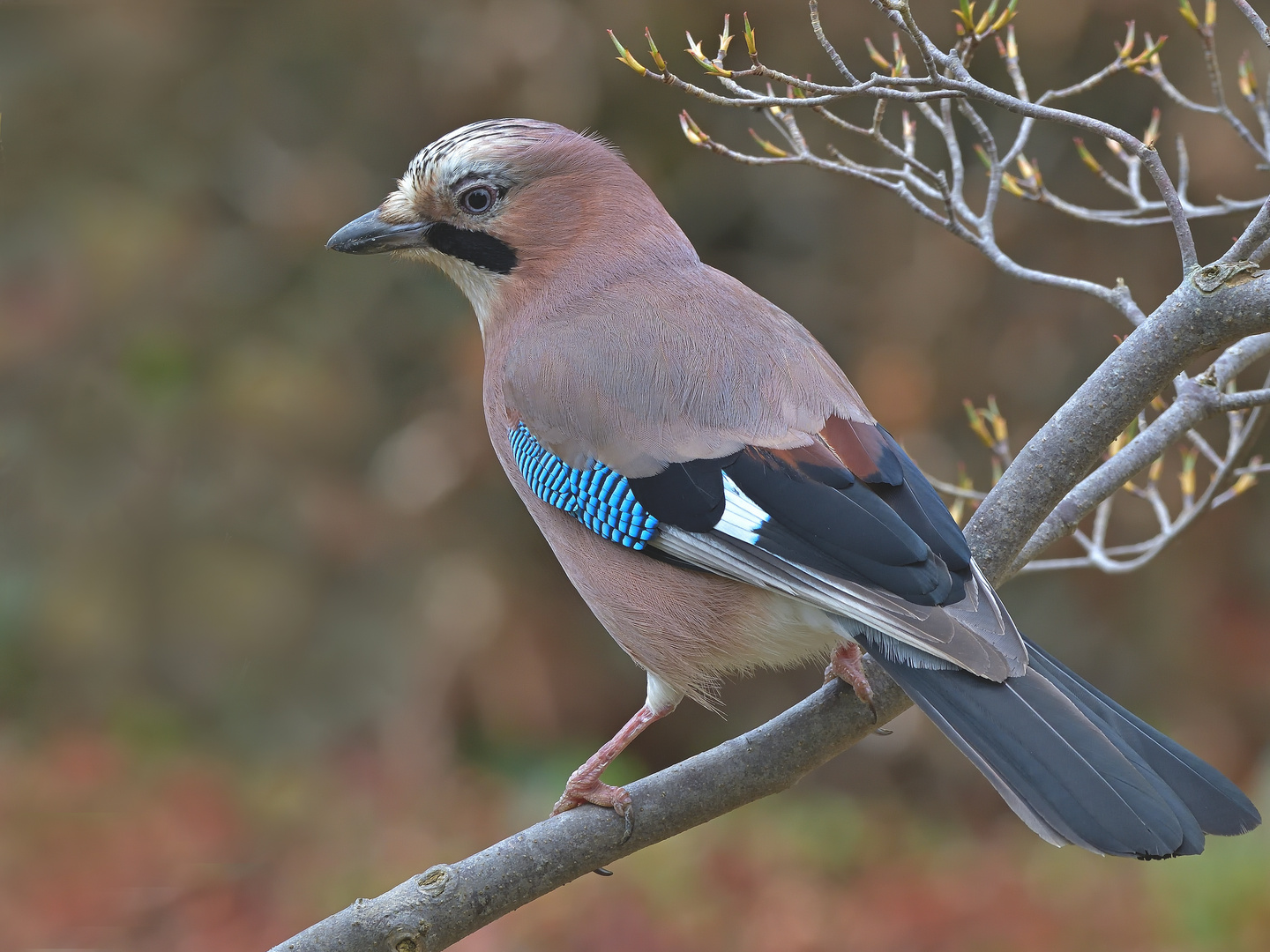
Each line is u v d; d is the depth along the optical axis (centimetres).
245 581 1256
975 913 1072
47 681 1262
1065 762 404
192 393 1259
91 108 1294
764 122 1245
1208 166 1198
